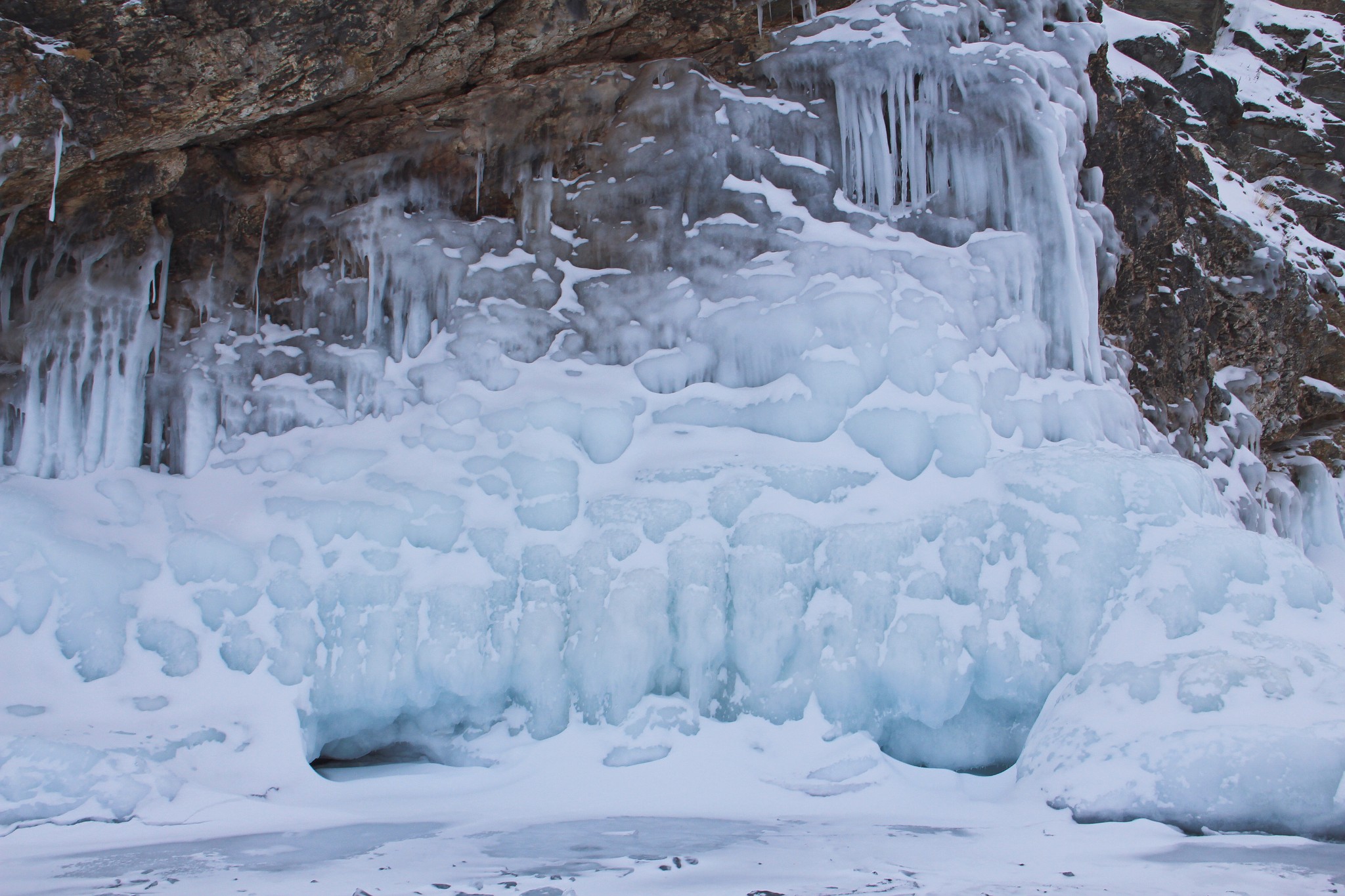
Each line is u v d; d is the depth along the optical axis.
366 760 6.34
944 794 5.60
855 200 8.02
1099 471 6.46
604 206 7.93
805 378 7.11
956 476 6.78
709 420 7.30
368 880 3.47
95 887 3.43
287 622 6.09
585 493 6.92
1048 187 7.86
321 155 7.59
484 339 7.58
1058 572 6.15
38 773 4.82
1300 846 4.29
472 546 6.51
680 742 5.97
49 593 5.84
